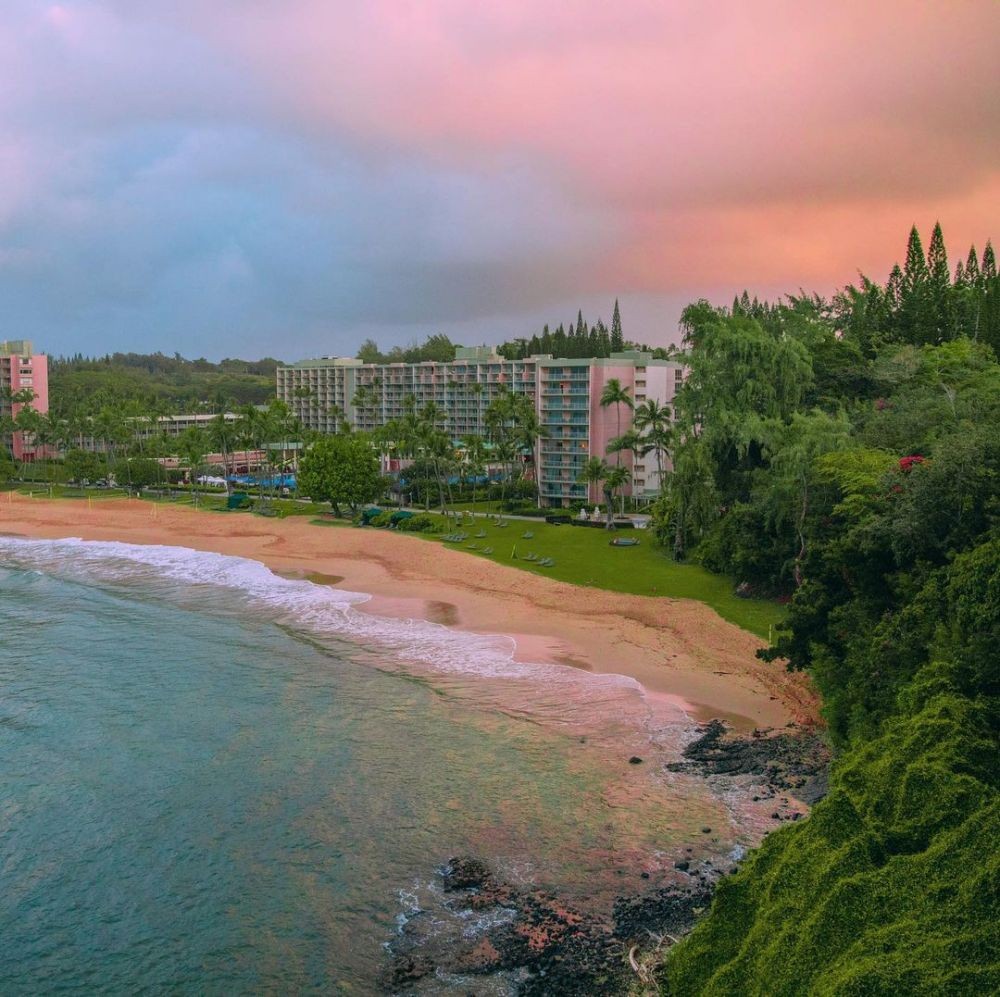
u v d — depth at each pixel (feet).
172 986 100.37
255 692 191.31
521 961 101.19
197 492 565.12
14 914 114.01
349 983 99.60
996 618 117.70
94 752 161.89
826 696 151.02
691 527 299.58
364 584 290.35
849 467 213.46
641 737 160.15
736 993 82.43
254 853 126.72
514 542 343.26
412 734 166.09
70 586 303.89
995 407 237.25
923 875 80.12
